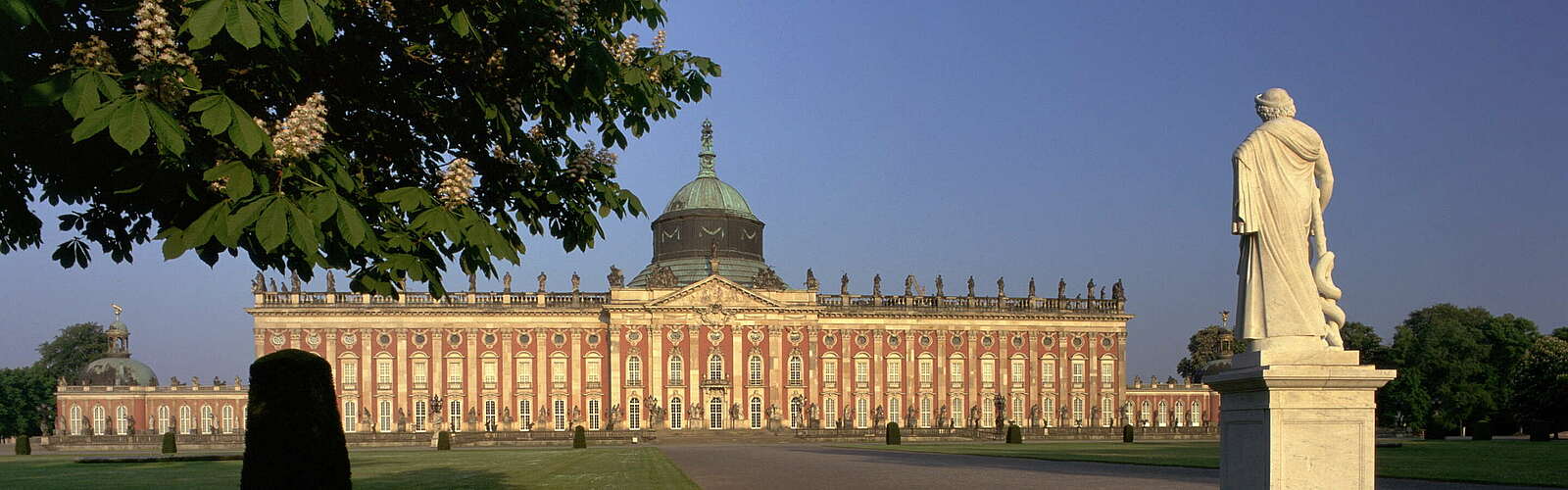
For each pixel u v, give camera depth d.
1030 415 127.62
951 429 114.56
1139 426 128.88
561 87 13.59
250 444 22.52
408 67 13.60
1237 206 12.65
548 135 14.69
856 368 125.31
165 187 11.05
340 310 117.75
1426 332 126.94
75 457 80.88
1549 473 40.16
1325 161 12.82
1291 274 12.50
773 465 54.03
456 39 12.95
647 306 120.38
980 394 127.56
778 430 114.75
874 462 56.31
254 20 8.89
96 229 13.52
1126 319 132.50
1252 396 12.61
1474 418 121.00
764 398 121.56
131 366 129.88
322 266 11.20
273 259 11.65
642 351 120.75
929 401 126.25
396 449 94.62
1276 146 12.59
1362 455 12.26
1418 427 119.00
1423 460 51.09
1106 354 132.00
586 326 121.81
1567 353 94.62
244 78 11.52
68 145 10.70
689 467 51.81
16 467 59.56
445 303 120.19
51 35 9.61
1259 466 12.44
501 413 119.44
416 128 14.35
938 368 126.75
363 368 117.88
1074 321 131.12
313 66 12.62
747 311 122.25
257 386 22.72
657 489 37.19
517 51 13.23
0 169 11.23
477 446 104.56
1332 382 12.15
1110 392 131.38
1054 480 40.62
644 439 111.44
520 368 120.69
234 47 10.23
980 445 92.19
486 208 14.54
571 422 119.12
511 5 12.59
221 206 9.57
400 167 14.47
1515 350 123.19
